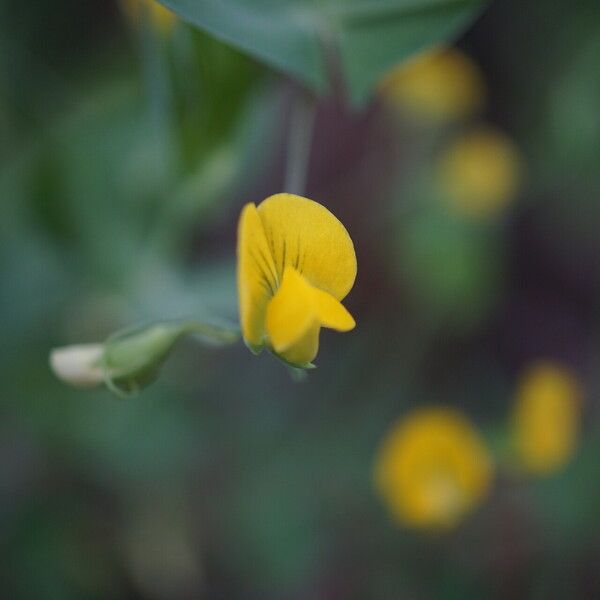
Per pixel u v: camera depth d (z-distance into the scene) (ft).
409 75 1.14
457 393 1.22
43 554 0.93
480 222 1.14
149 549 0.98
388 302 1.16
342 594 1.02
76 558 0.95
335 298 0.61
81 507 0.96
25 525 0.94
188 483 1.00
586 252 1.33
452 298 1.11
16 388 0.89
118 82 0.85
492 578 1.03
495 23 1.27
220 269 0.86
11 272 0.83
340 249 0.60
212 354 1.06
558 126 1.19
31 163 0.81
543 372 0.89
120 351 0.64
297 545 1.00
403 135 1.16
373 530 1.03
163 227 0.80
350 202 1.20
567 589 1.03
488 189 1.15
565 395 0.89
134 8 0.75
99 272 0.82
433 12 0.65
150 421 0.94
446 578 1.03
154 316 0.82
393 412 1.13
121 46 0.86
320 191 1.21
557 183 1.22
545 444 0.88
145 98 0.81
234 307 0.84
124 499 0.97
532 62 1.25
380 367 1.15
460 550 1.04
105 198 0.81
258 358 1.12
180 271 0.83
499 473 1.02
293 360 0.60
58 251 0.82
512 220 1.30
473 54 1.28
